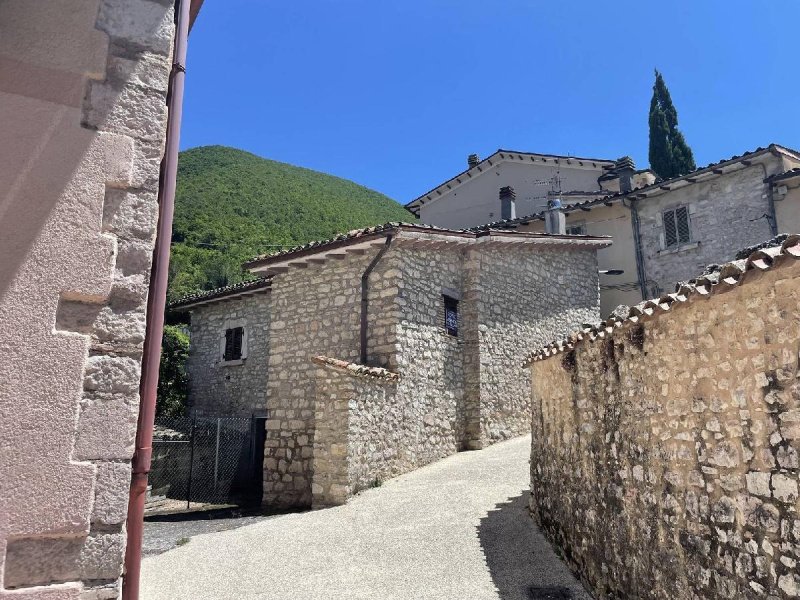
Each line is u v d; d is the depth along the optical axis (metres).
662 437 3.83
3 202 2.14
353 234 10.02
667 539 3.69
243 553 6.24
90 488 2.12
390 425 9.07
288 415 10.27
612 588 4.43
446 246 11.02
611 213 15.98
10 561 1.97
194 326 16.05
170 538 7.48
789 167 13.36
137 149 2.43
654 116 26.64
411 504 7.53
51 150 2.25
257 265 11.14
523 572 5.30
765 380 2.87
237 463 12.87
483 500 7.55
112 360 2.25
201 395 15.17
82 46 2.38
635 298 15.14
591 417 5.09
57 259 2.19
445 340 10.79
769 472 2.80
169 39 2.59
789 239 2.60
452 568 5.42
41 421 2.08
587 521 5.02
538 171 19.45
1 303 2.08
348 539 6.42
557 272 14.08
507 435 11.55
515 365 12.15
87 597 2.06
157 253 2.82
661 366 3.88
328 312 10.42
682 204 14.66
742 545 2.97
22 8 2.30
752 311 2.98
